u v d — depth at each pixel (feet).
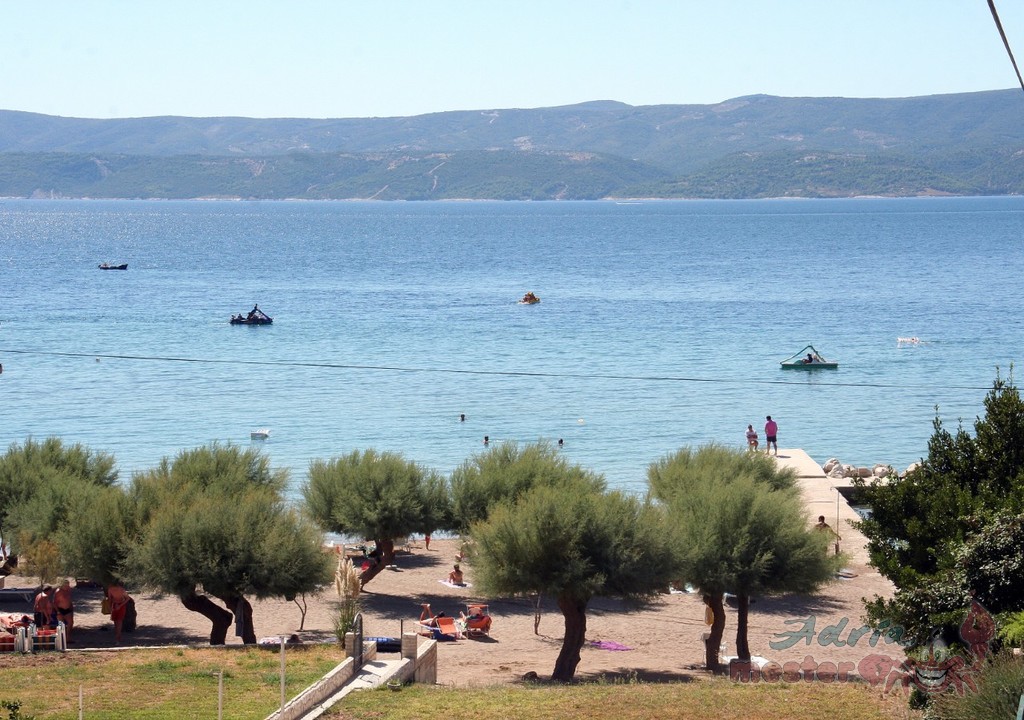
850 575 191.52
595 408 356.18
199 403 363.76
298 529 150.71
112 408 354.54
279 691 112.16
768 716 100.42
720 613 149.07
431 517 187.21
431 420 338.34
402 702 108.78
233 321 554.46
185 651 131.44
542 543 137.80
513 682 134.31
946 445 130.93
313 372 424.87
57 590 156.97
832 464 268.21
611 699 108.27
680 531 146.10
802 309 604.90
